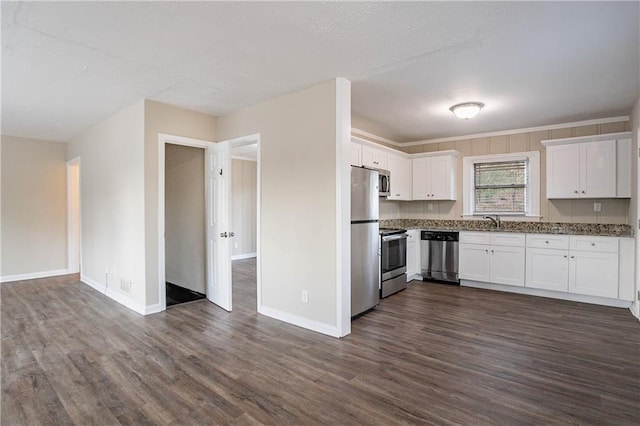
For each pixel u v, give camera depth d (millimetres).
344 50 2576
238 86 3318
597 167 4371
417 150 6133
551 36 2385
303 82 3221
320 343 2992
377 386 2275
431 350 2838
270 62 2781
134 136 3865
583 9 2051
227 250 3992
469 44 2498
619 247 3988
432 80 3217
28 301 4316
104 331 3279
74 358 2699
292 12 2064
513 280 4695
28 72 2973
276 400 2117
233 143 4121
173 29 2260
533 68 2939
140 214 3795
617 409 2006
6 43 2447
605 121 4559
